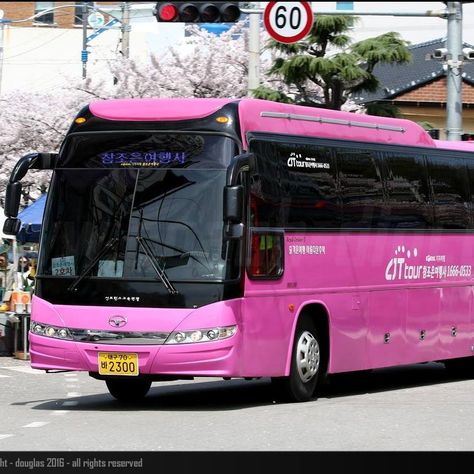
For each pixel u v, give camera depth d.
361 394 21.05
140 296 17.42
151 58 47.09
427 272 22.58
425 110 54.72
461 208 23.67
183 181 17.67
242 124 17.89
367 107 39.81
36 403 19.70
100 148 18.17
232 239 17.12
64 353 17.78
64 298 17.88
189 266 17.36
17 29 82.62
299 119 19.36
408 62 37.44
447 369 25.61
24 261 36.72
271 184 18.34
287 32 28.41
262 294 17.97
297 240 18.91
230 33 46.94
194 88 46.44
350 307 20.23
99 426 15.89
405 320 21.91
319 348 19.62
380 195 21.20
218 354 17.17
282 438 14.56
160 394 21.45
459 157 23.72
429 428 15.62
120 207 17.81
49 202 18.36
